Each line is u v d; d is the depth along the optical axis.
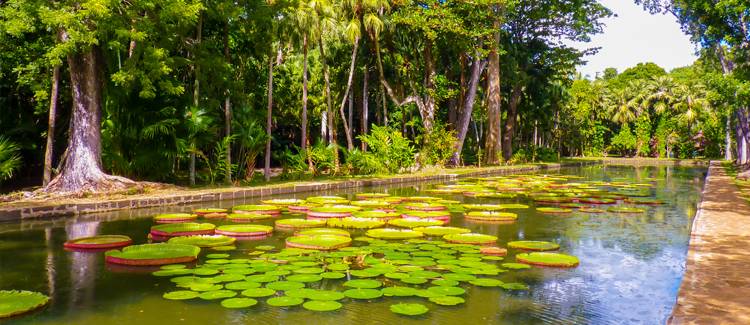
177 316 4.18
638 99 55.25
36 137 15.88
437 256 6.35
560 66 34.19
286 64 25.77
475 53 25.70
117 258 5.93
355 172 21.22
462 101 28.11
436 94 25.88
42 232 7.98
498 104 29.73
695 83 51.56
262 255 6.36
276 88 24.14
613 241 7.78
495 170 25.69
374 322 4.04
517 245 7.12
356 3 22.12
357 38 22.59
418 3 25.27
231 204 11.91
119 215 9.87
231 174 16.64
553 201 13.30
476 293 4.87
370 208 11.03
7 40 13.14
